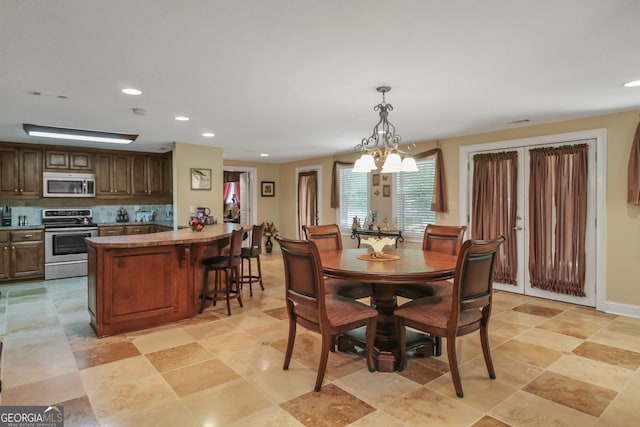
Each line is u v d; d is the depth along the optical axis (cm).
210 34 211
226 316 400
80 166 619
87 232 611
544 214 462
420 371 273
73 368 275
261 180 878
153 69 264
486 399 234
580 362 287
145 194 682
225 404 227
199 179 606
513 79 290
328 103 354
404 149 611
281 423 208
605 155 413
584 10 185
